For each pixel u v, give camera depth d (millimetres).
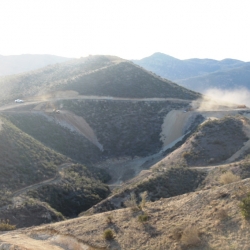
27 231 19969
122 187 46438
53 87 92250
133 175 56625
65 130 70438
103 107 82188
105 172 60062
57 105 78875
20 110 73500
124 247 14930
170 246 13562
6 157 41875
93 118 77875
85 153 66625
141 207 19891
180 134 73812
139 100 88250
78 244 16391
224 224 13430
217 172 35031
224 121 53906
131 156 68250
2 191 35312
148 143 72438
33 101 81375
